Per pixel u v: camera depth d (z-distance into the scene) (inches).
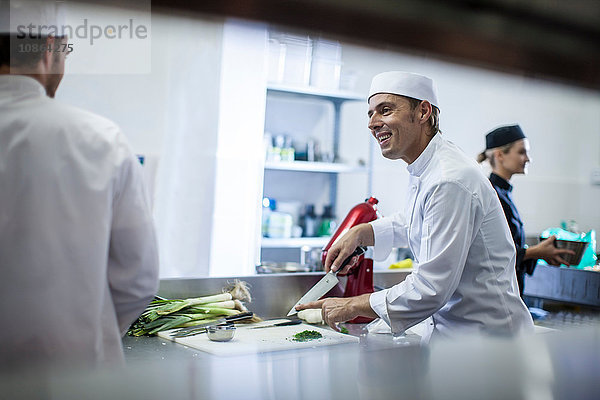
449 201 55.6
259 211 124.3
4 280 38.9
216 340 59.3
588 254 86.9
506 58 31.4
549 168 157.0
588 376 25.3
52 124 40.0
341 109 160.2
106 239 41.1
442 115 143.0
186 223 116.7
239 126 120.4
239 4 25.3
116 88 105.8
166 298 69.9
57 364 23.3
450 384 23.7
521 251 83.9
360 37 27.7
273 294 74.9
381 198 159.9
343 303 59.3
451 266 55.3
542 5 30.4
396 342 60.9
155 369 23.3
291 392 22.5
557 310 75.2
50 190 39.4
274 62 124.3
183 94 113.0
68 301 39.8
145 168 109.6
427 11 28.2
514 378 24.5
